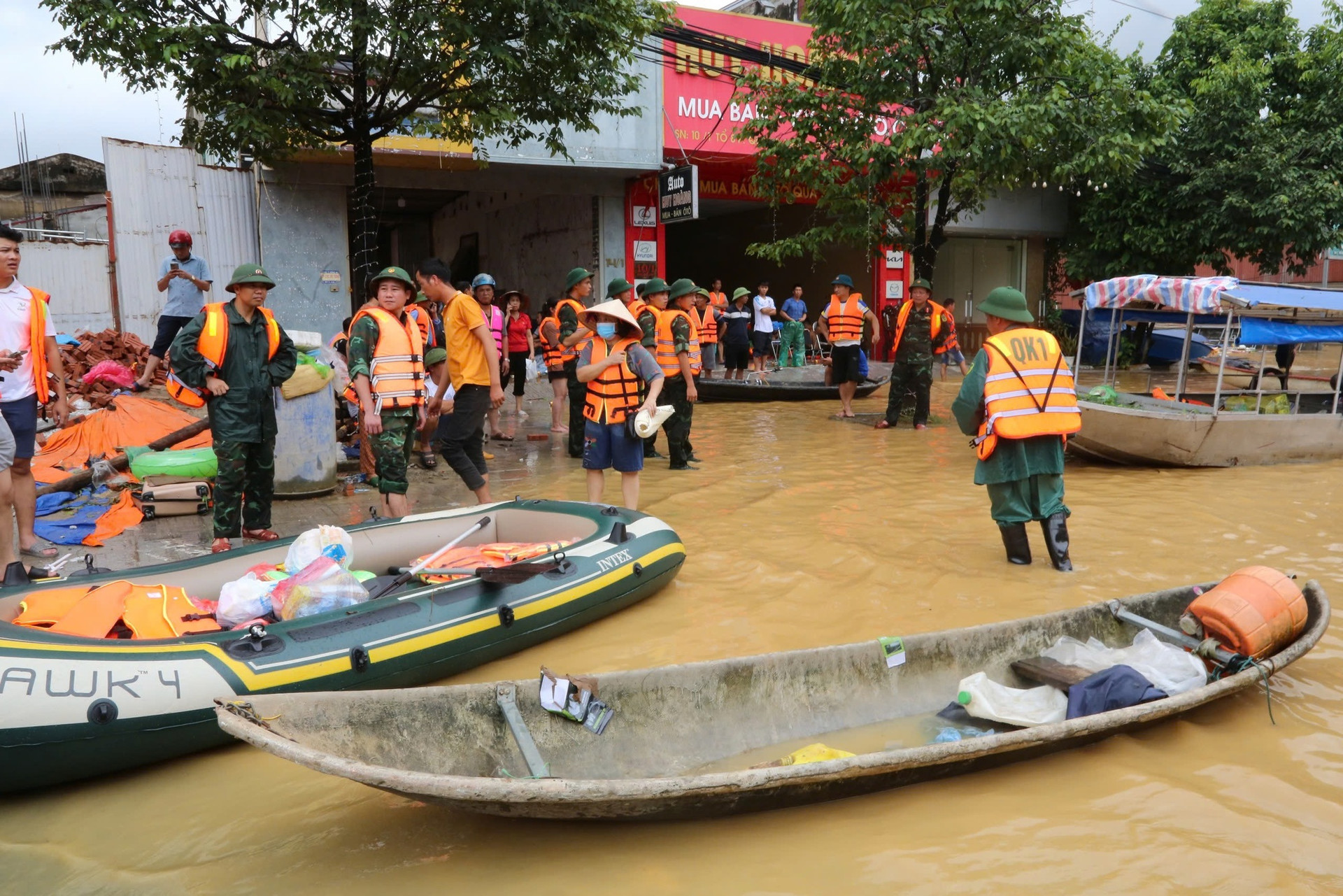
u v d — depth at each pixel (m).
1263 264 21.80
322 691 3.52
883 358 22.83
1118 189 22.53
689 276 29.20
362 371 6.25
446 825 3.28
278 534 6.65
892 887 2.87
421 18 8.96
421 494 8.23
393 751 3.25
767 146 14.00
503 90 10.23
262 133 9.10
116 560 6.03
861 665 4.12
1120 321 11.13
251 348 6.05
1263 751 3.72
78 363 11.80
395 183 16.48
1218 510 7.80
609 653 4.77
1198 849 3.04
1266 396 10.74
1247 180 20.36
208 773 3.71
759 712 3.94
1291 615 4.21
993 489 6.19
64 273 15.48
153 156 14.60
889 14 11.77
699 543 6.78
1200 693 3.70
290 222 15.55
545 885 2.92
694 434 12.03
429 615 4.30
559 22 9.30
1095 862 2.98
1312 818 3.23
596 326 6.75
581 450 10.08
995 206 23.78
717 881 2.91
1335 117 20.08
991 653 4.38
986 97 11.86
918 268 13.55
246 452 6.15
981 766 3.49
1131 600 4.72
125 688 3.48
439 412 6.93
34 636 3.51
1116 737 3.82
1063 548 6.10
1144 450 9.69
